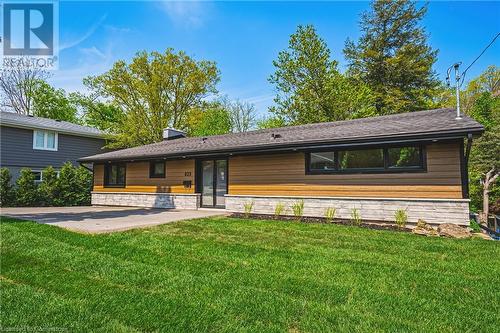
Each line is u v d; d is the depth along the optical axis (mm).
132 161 13688
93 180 15406
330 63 20250
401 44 24672
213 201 11641
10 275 3684
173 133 17469
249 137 11781
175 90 25797
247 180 10281
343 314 2725
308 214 8992
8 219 7910
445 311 2809
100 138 21578
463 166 7023
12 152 16688
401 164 7777
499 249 5133
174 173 12469
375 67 24344
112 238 5734
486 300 3074
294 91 20891
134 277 3666
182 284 3447
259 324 2547
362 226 7453
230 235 6215
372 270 3990
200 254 4750
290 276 3732
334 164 8719
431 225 7246
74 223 7527
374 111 21047
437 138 6836
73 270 3961
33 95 29219
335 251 4961
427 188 7371
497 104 20703
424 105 23922
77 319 2598
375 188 8031
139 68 24531
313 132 9906
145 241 5555
